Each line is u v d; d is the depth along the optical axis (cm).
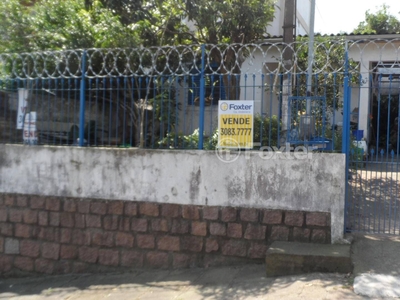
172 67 799
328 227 501
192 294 474
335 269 454
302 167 509
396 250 482
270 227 519
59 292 545
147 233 563
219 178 536
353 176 560
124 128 611
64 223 597
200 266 545
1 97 659
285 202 514
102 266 582
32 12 848
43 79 627
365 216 579
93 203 583
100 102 685
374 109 876
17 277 620
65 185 598
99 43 768
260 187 523
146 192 564
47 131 641
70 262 596
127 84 643
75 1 871
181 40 990
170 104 591
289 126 538
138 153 566
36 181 612
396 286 410
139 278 544
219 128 546
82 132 609
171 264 555
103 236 580
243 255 528
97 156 584
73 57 712
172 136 595
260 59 1075
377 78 533
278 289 439
